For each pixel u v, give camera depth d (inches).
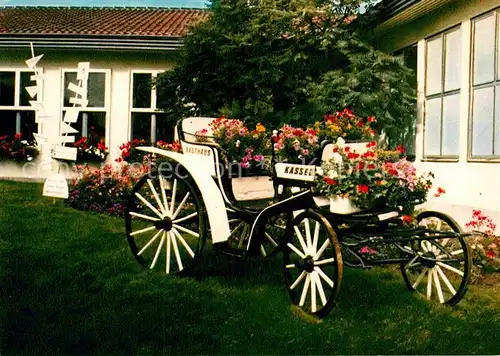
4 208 311.4
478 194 276.7
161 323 151.9
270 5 356.2
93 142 488.4
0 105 498.9
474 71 287.4
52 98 495.2
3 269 199.5
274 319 158.1
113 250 231.8
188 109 394.6
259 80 348.2
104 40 462.6
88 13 595.2
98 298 172.4
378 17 358.3
